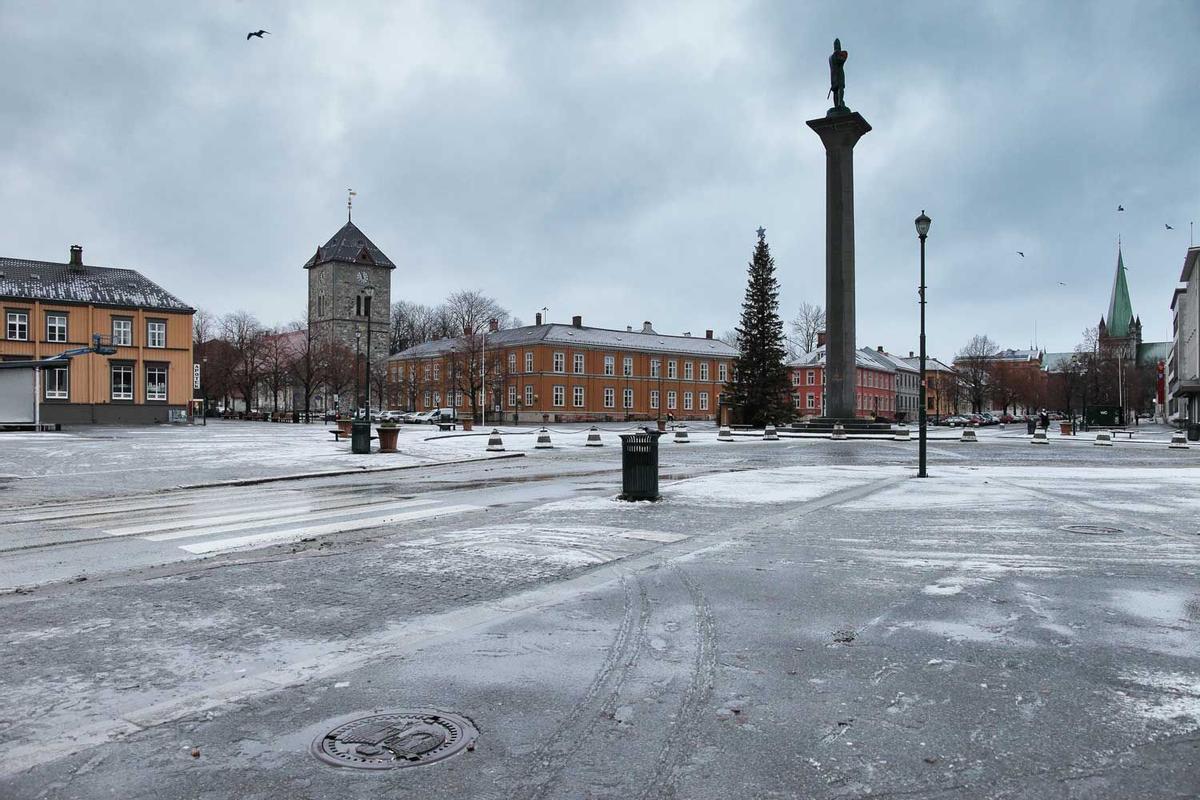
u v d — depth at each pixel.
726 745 4.24
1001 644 5.90
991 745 4.23
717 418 76.62
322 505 14.26
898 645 5.89
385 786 3.83
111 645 5.96
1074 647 5.82
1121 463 26.39
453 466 24.52
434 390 102.56
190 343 64.31
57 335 58.59
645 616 6.71
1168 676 5.22
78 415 59.03
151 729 4.47
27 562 9.00
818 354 107.81
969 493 15.99
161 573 8.41
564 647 5.86
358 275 110.38
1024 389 114.12
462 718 4.60
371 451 30.11
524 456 29.34
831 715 4.62
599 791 3.77
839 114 47.00
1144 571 8.42
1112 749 4.18
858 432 48.06
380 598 7.34
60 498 15.60
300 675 5.32
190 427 57.06
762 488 16.80
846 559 9.10
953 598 7.27
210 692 5.02
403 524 11.83
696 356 103.88
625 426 75.69
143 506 14.22
